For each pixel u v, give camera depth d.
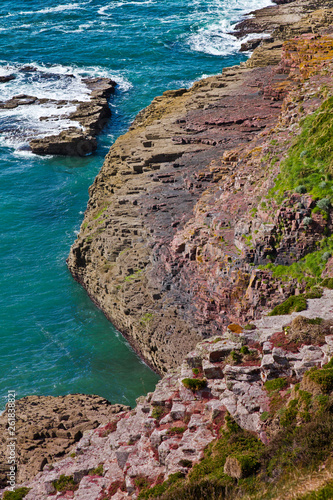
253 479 25.53
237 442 28.98
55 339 77.06
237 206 66.31
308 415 26.41
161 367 64.31
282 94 110.31
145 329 67.56
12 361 73.00
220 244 61.69
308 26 174.50
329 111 64.12
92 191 108.25
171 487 28.89
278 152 66.44
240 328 36.41
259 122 101.19
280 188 58.47
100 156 133.38
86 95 163.12
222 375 35.12
